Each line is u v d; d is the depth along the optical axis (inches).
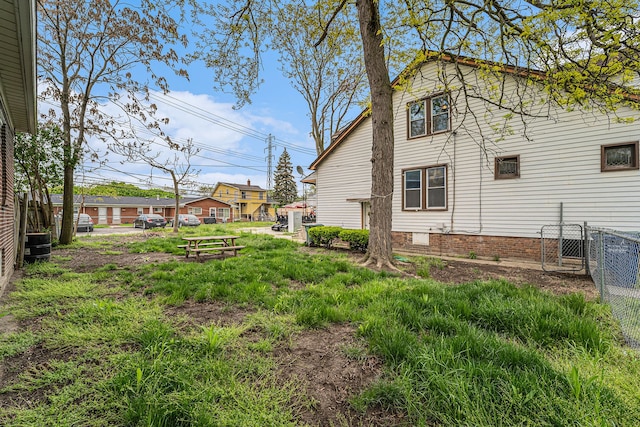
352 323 119.0
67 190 397.4
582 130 280.4
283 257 280.4
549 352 92.8
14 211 230.8
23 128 274.4
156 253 326.0
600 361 85.2
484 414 62.3
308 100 697.6
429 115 385.7
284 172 1892.2
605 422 57.8
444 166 371.9
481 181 342.3
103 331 105.6
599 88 205.0
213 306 141.6
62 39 392.2
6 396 72.0
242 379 79.3
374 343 97.0
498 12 201.3
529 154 310.2
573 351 91.0
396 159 419.5
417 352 87.4
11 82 177.6
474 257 341.7
